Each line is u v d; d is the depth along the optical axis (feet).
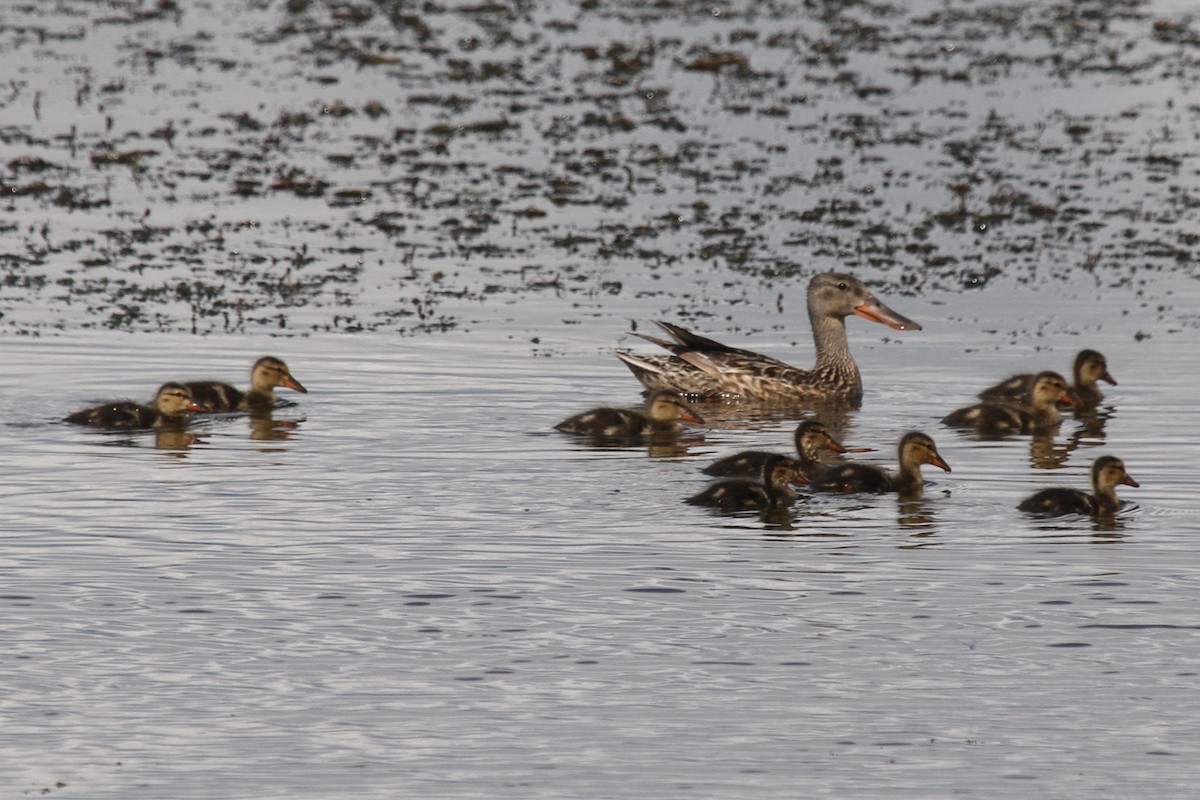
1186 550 45.37
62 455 55.47
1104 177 97.60
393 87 119.03
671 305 76.84
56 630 39.06
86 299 76.13
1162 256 83.97
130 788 31.83
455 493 51.03
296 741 33.76
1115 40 134.62
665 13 144.25
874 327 75.97
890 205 92.38
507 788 31.89
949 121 110.11
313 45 131.34
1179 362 68.59
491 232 87.81
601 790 31.81
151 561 43.98
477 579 42.73
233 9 144.87
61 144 103.04
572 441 58.34
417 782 32.12
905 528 47.70
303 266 81.92
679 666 37.32
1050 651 38.11
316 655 37.81
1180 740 33.88
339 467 54.13
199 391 60.75
